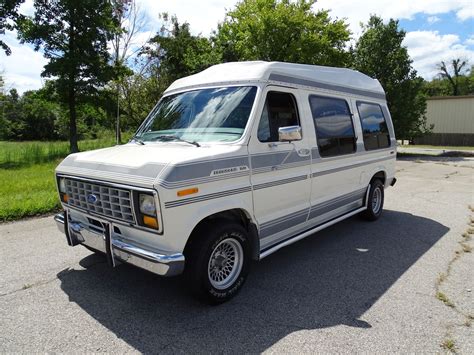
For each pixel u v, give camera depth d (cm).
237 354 284
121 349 290
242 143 359
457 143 3164
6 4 1623
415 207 789
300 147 436
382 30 2114
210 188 327
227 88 409
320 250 519
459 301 365
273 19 1648
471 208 777
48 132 4584
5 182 949
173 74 2500
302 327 321
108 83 2117
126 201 318
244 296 378
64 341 300
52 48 1841
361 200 627
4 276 422
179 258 306
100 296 377
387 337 304
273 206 403
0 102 2252
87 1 1798
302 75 454
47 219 654
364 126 596
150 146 393
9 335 308
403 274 433
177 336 307
